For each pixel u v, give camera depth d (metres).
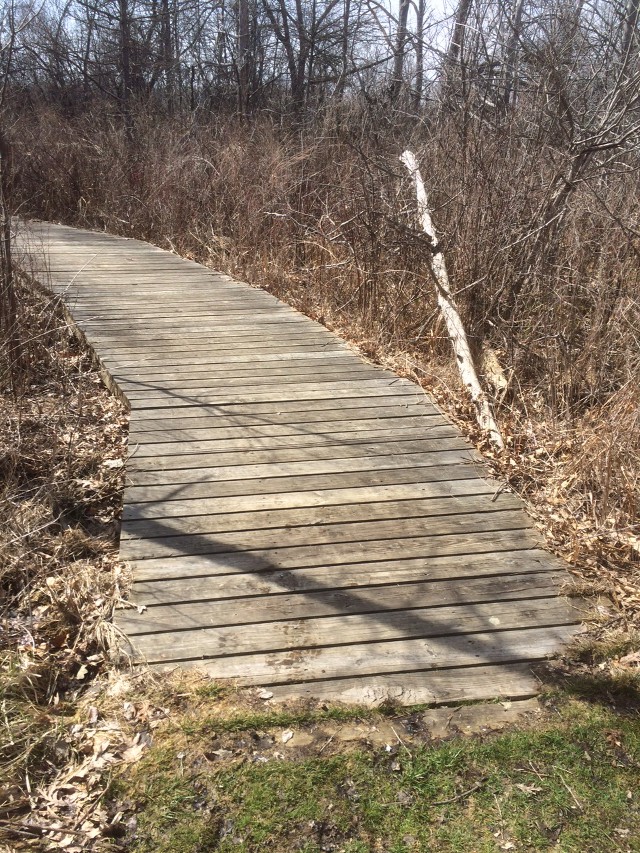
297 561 3.44
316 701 2.73
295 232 8.73
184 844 2.22
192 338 6.18
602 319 5.44
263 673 2.84
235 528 3.67
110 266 8.50
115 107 15.29
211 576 3.34
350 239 7.57
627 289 5.54
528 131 6.76
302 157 9.33
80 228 11.30
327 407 4.96
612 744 2.59
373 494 3.99
